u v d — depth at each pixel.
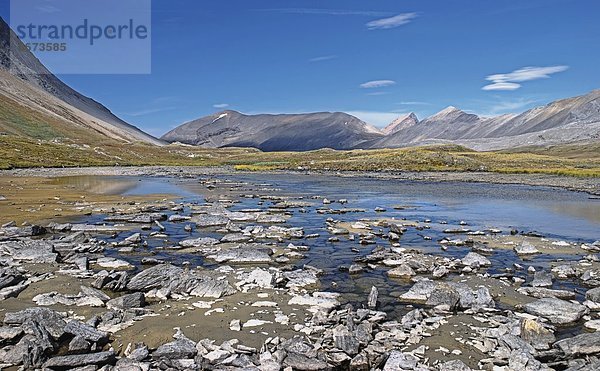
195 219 39.12
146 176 102.88
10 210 41.94
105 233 32.69
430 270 23.36
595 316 16.95
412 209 48.16
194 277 19.72
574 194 65.00
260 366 12.39
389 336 14.70
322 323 15.66
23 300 17.55
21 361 12.53
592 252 27.98
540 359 13.11
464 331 15.24
